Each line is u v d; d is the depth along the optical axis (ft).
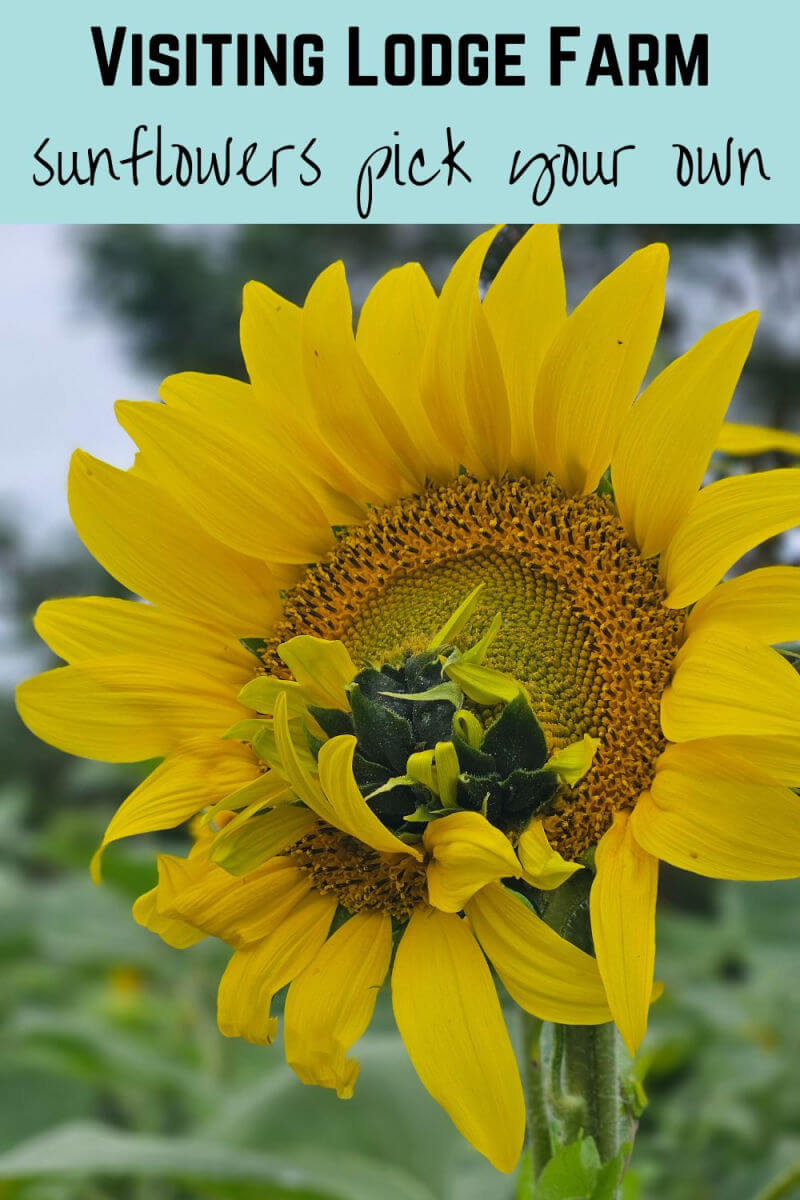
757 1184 3.05
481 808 1.98
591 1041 2.10
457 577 2.23
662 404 2.06
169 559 2.25
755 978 3.57
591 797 2.03
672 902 5.64
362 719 2.01
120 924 3.94
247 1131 2.81
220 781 2.15
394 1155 2.78
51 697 2.17
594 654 2.12
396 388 2.25
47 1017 3.40
